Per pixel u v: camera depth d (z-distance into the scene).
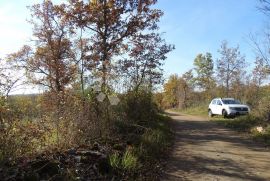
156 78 29.03
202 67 64.06
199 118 33.59
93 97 13.60
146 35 29.34
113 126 13.64
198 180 9.80
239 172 10.76
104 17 27.62
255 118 23.17
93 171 8.69
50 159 8.15
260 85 35.38
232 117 30.23
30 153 8.25
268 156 13.30
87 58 25.08
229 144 16.16
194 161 12.27
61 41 31.00
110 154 10.02
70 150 9.33
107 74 15.91
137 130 15.00
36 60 30.17
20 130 8.32
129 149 11.00
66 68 27.09
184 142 16.69
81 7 27.39
